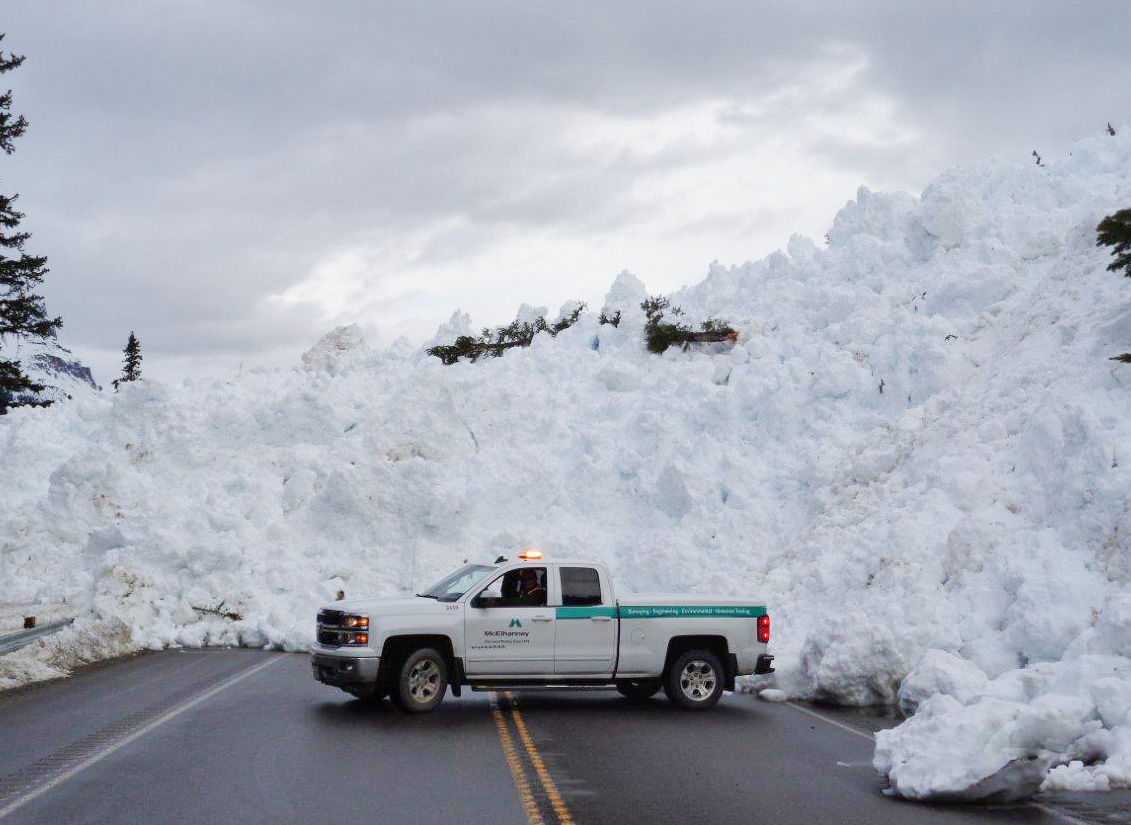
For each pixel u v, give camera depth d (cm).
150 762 984
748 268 3491
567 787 891
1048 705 874
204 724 1198
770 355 2967
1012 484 1808
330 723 1214
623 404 2970
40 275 3553
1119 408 1764
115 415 3144
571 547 2514
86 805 818
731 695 1530
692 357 3142
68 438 3325
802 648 1497
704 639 1396
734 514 2445
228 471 2945
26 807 812
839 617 1452
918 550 1728
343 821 775
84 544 2725
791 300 3200
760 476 2584
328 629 1326
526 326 3619
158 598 2300
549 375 3222
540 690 1562
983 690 1094
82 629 1934
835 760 1035
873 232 3391
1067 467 1673
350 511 2638
